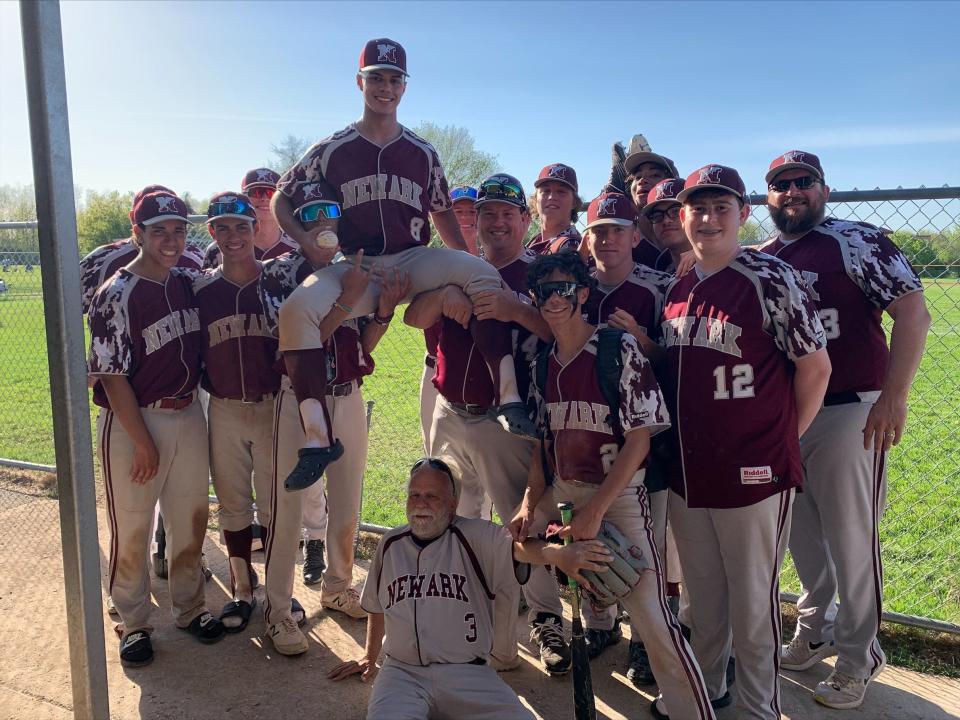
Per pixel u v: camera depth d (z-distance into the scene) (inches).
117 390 130.3
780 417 104.7
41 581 169.5
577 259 109.3
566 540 106.7
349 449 146.0
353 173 128.8
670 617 107.6
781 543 108.0
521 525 116.3
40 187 82.7
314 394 119.0
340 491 148.5
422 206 133.0
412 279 129.9
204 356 142.9
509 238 145.4
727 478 105.0
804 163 121.5
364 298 125.7
